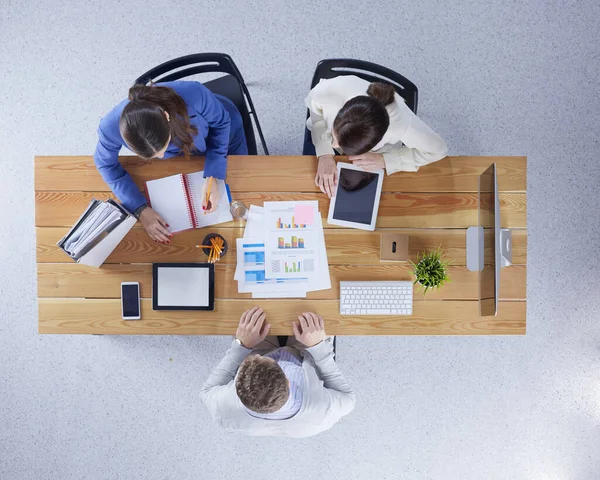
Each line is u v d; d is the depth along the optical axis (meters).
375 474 2.47
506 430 2.47
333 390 1.71
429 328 1.80
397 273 1.80
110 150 1.61
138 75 2.50
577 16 2.52
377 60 2.51
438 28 2.51
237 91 2.02
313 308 1.79
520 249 1.81
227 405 1.60
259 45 2.51
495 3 2.51
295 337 1.86
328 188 1.78
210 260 1.75
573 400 2.48
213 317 1.79
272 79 2.51
